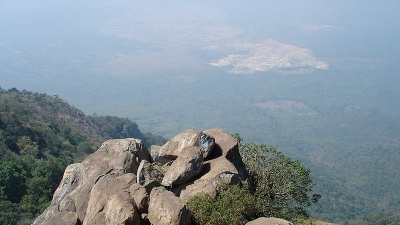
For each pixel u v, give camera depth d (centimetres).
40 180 4859
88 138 9075
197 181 1507
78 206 1492
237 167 1788
